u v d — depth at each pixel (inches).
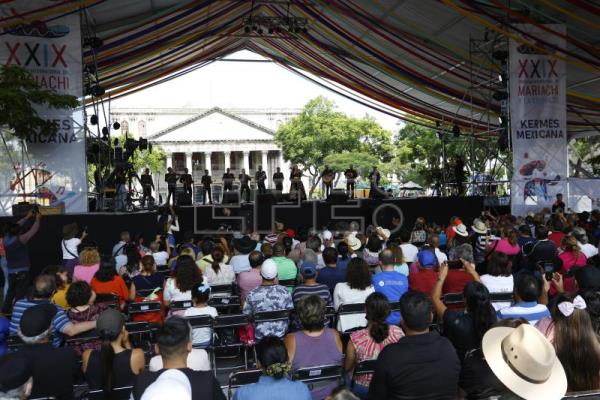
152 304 223.3
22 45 440.5
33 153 441.7
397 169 1859.0
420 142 1391.5
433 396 108.0
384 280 198.7
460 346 140.6
